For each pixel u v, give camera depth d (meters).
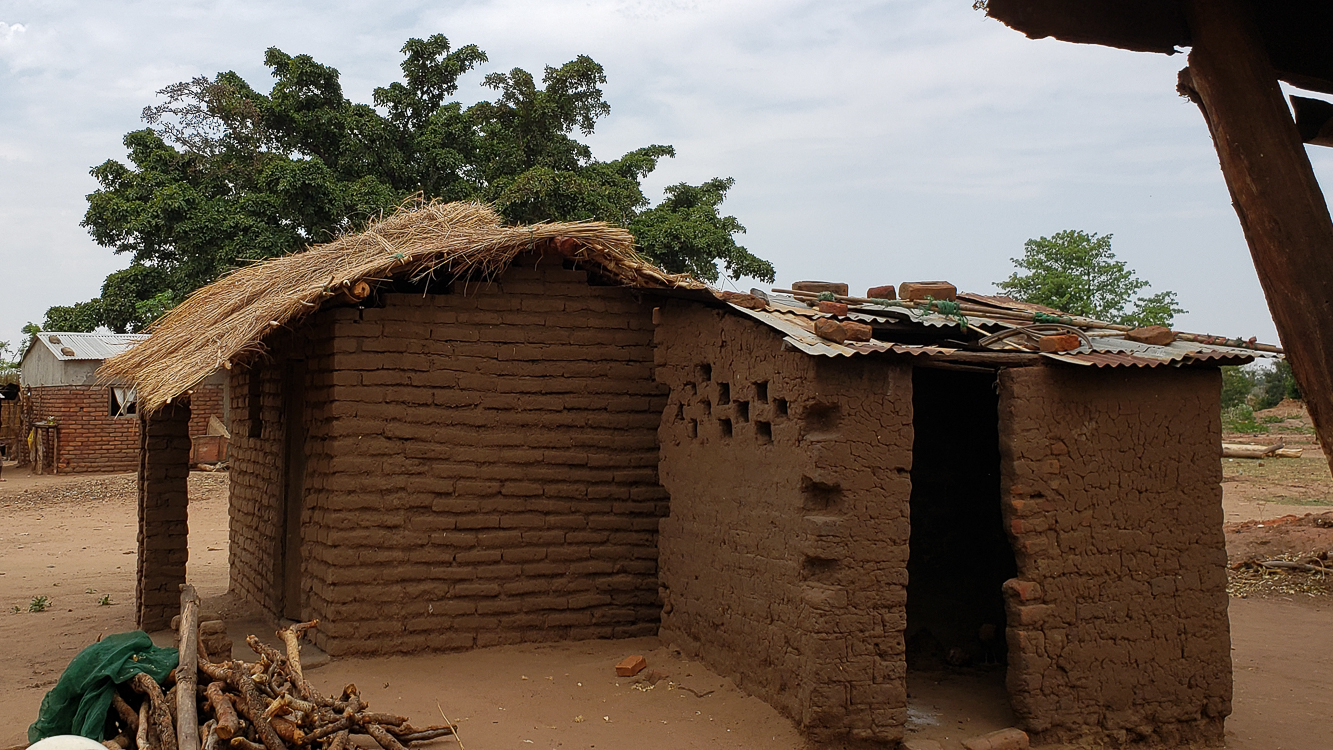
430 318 9.09
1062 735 7.27
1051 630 7.27
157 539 10.73
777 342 7.49
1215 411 7.93
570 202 22.42
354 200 22.09
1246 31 5.05
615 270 9.32
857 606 6.93
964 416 10.04
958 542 9.97
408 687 8.02
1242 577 14.98
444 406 9.09
